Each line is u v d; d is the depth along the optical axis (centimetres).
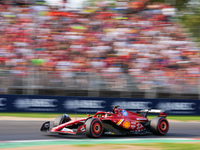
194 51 7262
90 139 2559
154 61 6781
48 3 7212
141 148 2181
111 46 6900
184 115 5919
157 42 7225
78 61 6425
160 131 3083
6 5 6950
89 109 5541
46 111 5347
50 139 2552
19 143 2306
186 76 6150
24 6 7031
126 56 6719
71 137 2691
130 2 7725
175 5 8869
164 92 5928
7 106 5188
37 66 6103
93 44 6838
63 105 5434
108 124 2847
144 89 5850
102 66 6431
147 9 7775
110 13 7488
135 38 7181
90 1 7531
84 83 5606
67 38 6812
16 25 6781
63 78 5544
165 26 7600
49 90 5497
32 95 5312
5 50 6272
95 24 7238
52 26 6956
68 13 7206
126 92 5756
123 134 2872
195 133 3553
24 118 4528
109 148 2125
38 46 6531
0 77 5294
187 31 7662
